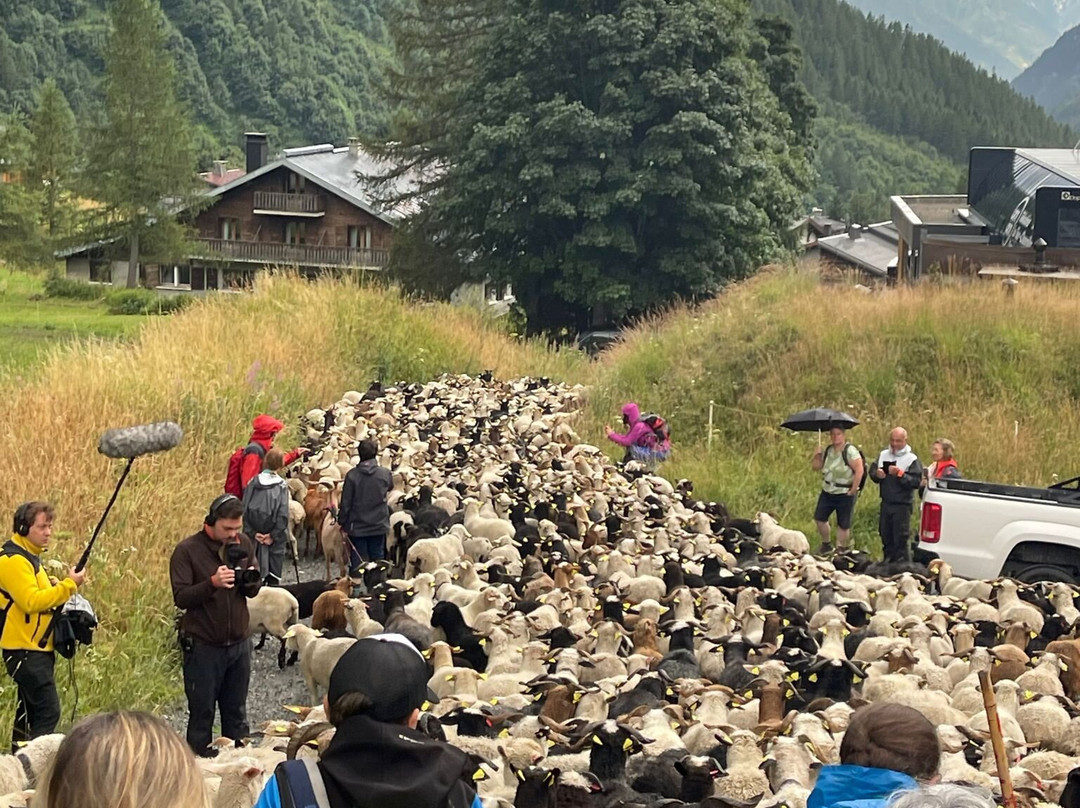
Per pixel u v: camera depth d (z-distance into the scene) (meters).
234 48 162.75
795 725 9.31
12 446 16.22
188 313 29.72
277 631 13.31
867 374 23.83
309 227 71.75
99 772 3.56
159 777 3.60
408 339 32.34
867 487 21.33
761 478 22.02
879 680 10.70
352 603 13.01
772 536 18.12
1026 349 23.80
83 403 18.31
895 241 98.81
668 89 44.69
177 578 10.20
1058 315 24.77
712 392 24.97
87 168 74.19
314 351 28.56
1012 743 9.41
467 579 14.31
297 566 17.58
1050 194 33.69
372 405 25.45
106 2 174.50
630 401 26.05
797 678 10.78
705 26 45.97
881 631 12.91
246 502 14.40
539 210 44.62
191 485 17.05
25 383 20.59
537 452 22.97
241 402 21.75
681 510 18.81
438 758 4.52
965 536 15.72
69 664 11.43
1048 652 11.88
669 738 9.38
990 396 23.16
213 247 72.25
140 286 75.75
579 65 47.47
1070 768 8.94
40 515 9.81
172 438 9.88
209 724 10.30
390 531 17.16
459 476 20.31
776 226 53.34
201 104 155.62
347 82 175.38
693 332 27.53
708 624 13.25
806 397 24.00
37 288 79.25
